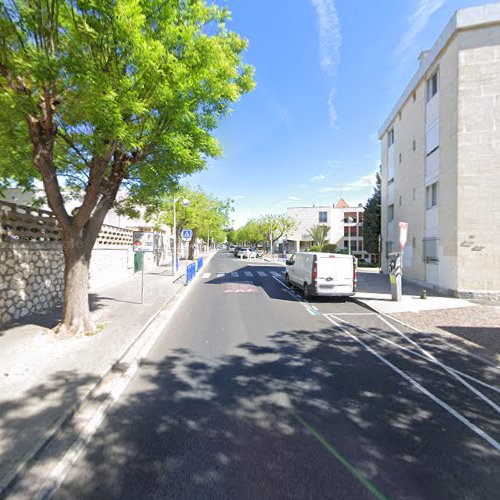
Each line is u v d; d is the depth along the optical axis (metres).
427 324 8.02
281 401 4.04
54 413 3.52
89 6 4.72
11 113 5.03
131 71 5.54
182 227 30.08
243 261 38.28
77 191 9.59
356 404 3.97
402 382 4.62
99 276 13.59
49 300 8.96
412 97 16.55
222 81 6.40
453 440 3.24
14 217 7.45
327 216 56.19
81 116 5.59
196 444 3.14
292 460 2.91
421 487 2.60
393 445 3.15
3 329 6.75
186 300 11.51
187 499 2.46
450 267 12.16
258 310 9.77
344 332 7.29
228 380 4.66
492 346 6.25
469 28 11.43
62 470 2.78
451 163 12.11
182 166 7.14
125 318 8.12
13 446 2.96
